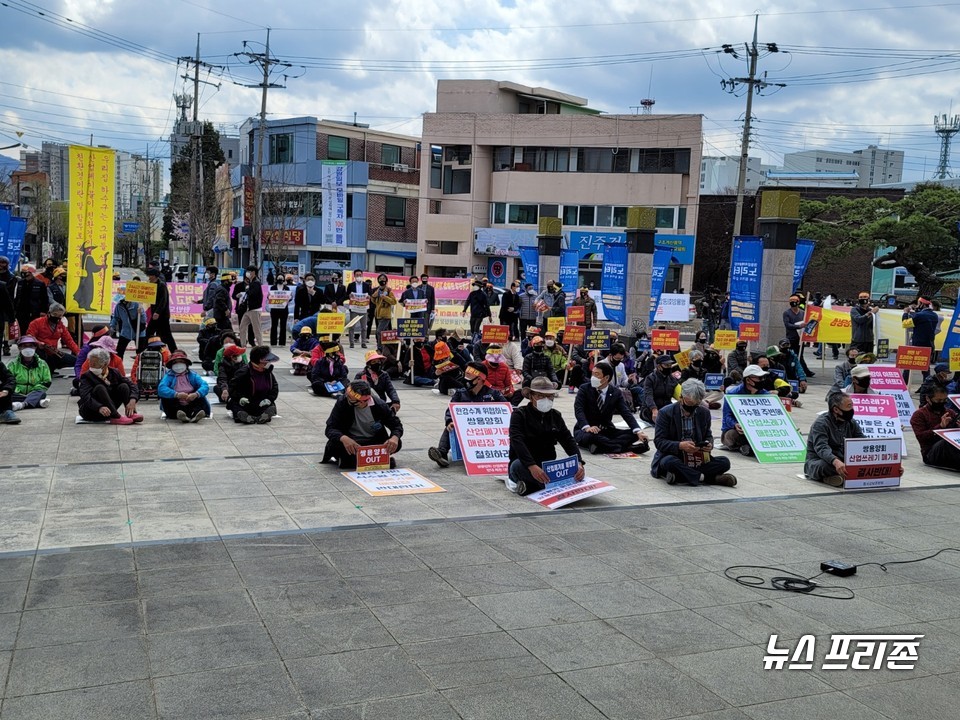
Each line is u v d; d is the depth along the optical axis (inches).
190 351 842.8
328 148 2320.4
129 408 486.3
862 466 401.1
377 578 253.9
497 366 535.5
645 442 457.7
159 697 178.4
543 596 245.0
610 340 754.8
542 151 2098.9
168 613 221.8
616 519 331.3
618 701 184.9
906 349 636.1
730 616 236.2
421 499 347.3
